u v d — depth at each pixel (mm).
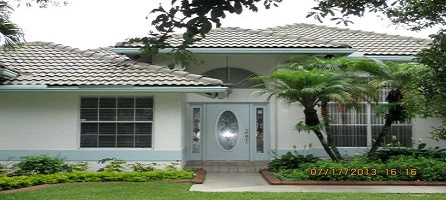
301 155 12117
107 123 11844
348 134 13492
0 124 11680
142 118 11852
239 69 14234
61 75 11758
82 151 11656
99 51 14781
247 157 14078
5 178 9141
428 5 4543
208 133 14164
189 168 12477
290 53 12969
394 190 9133
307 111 11211
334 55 13141
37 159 10586
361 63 11328
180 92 11445
